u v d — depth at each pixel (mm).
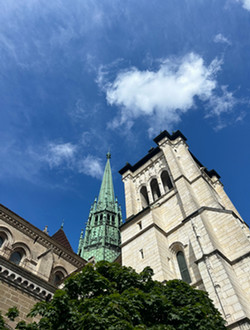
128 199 41344
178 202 33031
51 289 25062
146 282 17984
